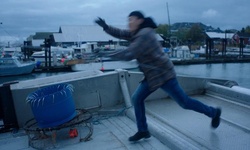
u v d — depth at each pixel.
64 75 5.14
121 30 3.50
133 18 2.93
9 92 4.34
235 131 3.66
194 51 61.00
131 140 3.45
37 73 35.06
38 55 43.72
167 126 3.92
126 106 4.64
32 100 3.54
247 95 4.73
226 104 4.87
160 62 2.93
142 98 3.28
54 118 3.54
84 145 3.50
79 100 4.70
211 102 5.02
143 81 3.22
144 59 2.91
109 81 4.88
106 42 68.50
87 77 4.76
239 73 37.62
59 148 3.46
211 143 3.31
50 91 3.89
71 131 3.75
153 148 3.28
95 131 3.94
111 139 3.62
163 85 3.05
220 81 5.60
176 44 61.34
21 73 33.25
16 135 4.08
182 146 3.08
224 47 53.81
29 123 4.30
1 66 32.06
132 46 2.79
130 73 5.04
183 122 4.05
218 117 3.52
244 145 3.25
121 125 4.12
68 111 3.66
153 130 3.62
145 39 2.79
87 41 68.88
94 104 4.79
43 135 3.72
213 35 74.50
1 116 4.45
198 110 3.37
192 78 5.47
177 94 3.10
